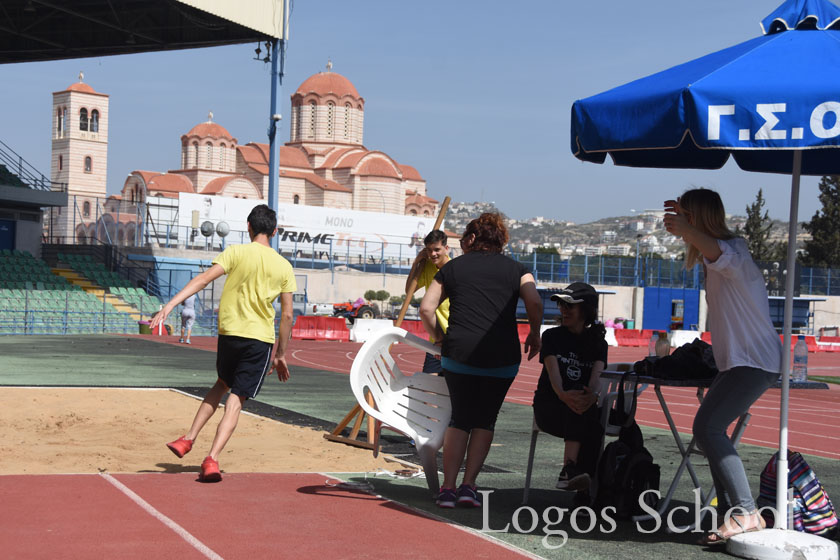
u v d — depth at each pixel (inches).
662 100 185.8
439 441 245.8
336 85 4264.3
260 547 186.9
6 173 1604.3
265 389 573.9
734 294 205.2
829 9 204.4
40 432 350.9
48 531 192.7
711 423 209.2
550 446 375.9
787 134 174.2
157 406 441.4
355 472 285.9
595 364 235.0
